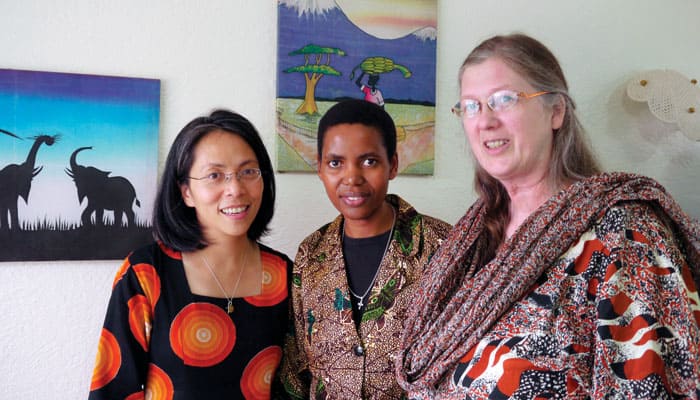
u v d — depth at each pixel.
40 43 1.27
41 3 1.27
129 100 1.31
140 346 1.03
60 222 1.27
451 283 0.91
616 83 1.67
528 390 0.71
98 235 1.30
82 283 1.31
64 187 1.27
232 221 1.04
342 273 1.08
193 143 1.04
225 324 1.07
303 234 1.44
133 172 1.31
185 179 1.06
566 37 1.63
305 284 1.11
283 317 1.14
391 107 1.47
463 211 1.55
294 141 1.41
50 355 1.29
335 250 1.11
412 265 1.06
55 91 1.27
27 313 1.27
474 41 1.56
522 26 1.59
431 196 1.53
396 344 1.01
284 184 1.42
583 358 0.71
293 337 1.15
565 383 0.70
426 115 1.50
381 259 1.08
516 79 0.79
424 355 0.86
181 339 1.03
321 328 1.07
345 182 1.03
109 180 1.30
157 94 1.33
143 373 1.03
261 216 1.16
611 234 0.72
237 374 1.06
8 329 1.26
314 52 1.42
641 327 0.66
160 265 1.08
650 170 1.70
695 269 0.73
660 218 0.74
